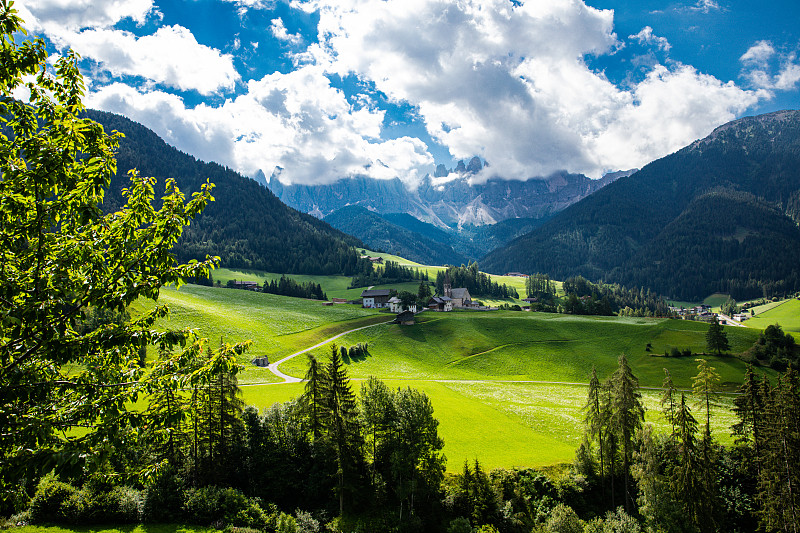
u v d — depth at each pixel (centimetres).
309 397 5306
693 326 15588
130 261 1415
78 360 1377
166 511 4203
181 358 1540
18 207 1229
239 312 15075
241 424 5156
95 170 1288
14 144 1274
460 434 7000
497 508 5088
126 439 1409
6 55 1241
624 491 5716
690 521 4753
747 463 5656
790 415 4825
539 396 10069
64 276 1355
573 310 19975
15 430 1206
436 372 12269
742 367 12250
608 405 5538
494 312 19438
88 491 4028
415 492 5119
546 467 5966
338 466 5003
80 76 1384
